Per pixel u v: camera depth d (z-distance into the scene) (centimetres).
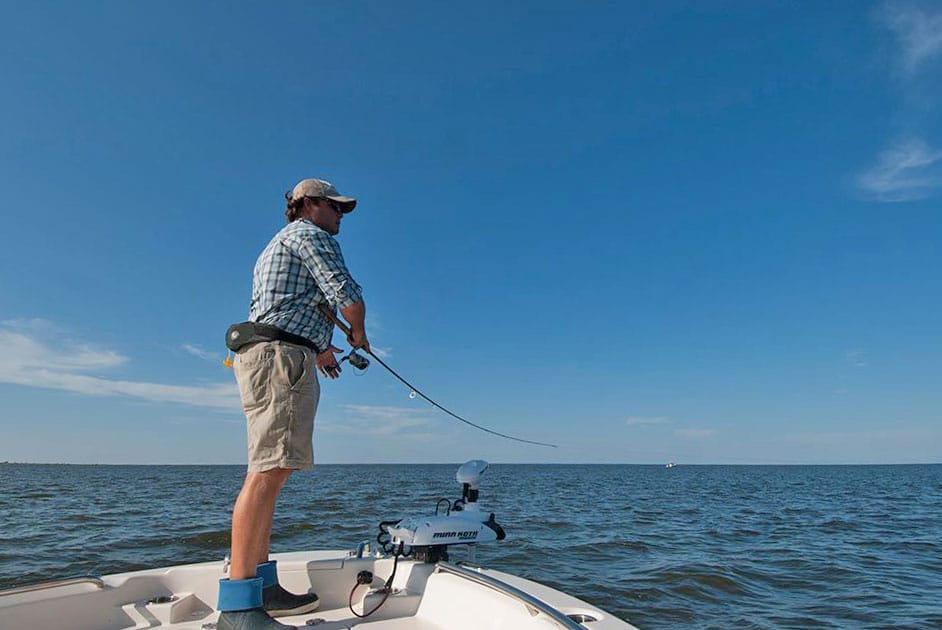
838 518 1683
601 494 2831
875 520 1634
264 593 242
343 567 272
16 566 862
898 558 1015
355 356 275
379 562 277
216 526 1288
